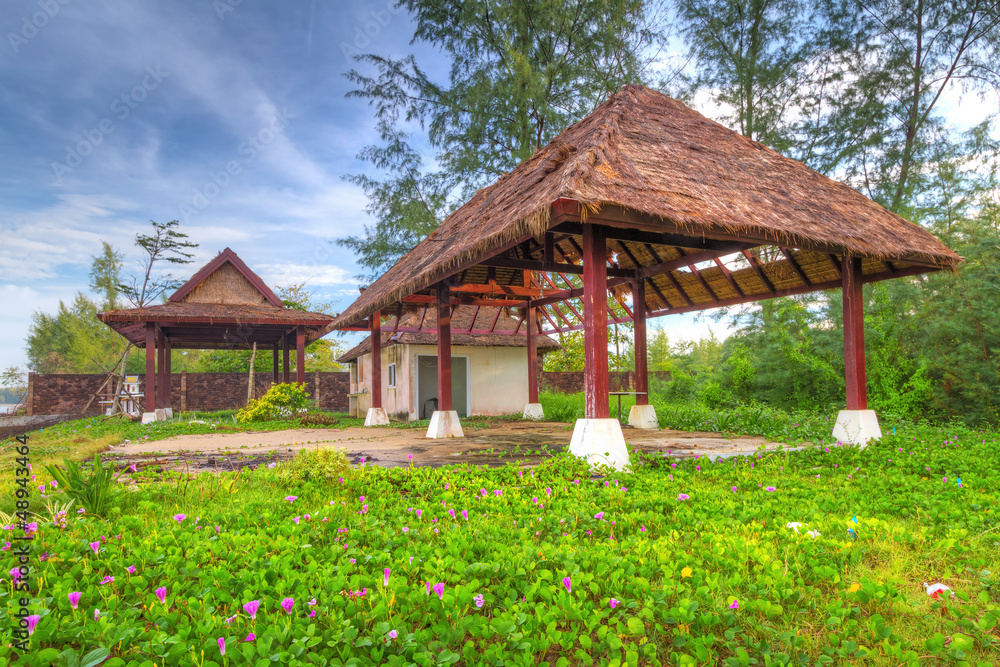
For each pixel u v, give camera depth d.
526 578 3.09
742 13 18.67
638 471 6.68
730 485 5.91
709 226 6.95
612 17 20.42
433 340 19.80
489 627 2.45
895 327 13.54
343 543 3.71
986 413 11.83
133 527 4.06
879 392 13.61
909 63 17.28
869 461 7.15
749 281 11.88
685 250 11.74
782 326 16.05
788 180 9.70
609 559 3.24
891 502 4.90
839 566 3.31
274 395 17.83
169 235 28.28
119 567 3.09
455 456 8.44
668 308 14.08
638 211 6.57
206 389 29.39
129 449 10.16
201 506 5.09
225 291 22.50
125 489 5.16
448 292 12.14
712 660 2.36
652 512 4.56
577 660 2.41
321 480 5.96
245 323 19.02
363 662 2.17
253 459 8.46
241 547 3.52
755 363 16.59
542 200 6.75
